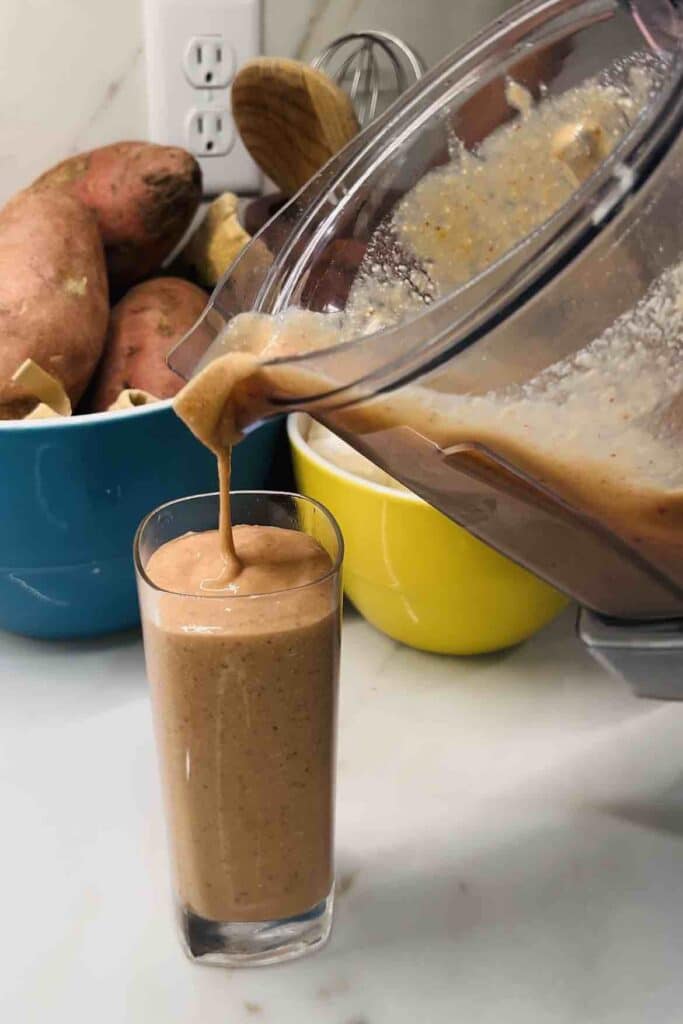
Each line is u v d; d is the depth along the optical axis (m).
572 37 0.72
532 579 0.80
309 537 0.70
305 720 0.68
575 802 0.77
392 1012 0.69
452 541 0.78
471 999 0.69
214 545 0.69
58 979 0.69
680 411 0.64
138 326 0.84
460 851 0.75
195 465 0.80
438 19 0.98
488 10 0.99
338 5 0.95
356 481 0.79
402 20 0.97
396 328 0.59
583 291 0.59
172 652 0.66
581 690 0.84
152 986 0.69
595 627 0.71
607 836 0.76
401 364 0.60
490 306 0.57
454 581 0.80
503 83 0.74
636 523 0.66
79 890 0.73
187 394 0.66
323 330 0.70
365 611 0.85
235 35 0.93
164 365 0.83
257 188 0.98
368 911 0.73
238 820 0.69
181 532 0.71
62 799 0.77
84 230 0.84
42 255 0.81
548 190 0.74
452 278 0.75
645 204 0.56
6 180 0.94
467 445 0.64
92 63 0.92
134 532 0.80
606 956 0.71
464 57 0.75
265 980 0.70
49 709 0.82
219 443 0.66
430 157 0.75
